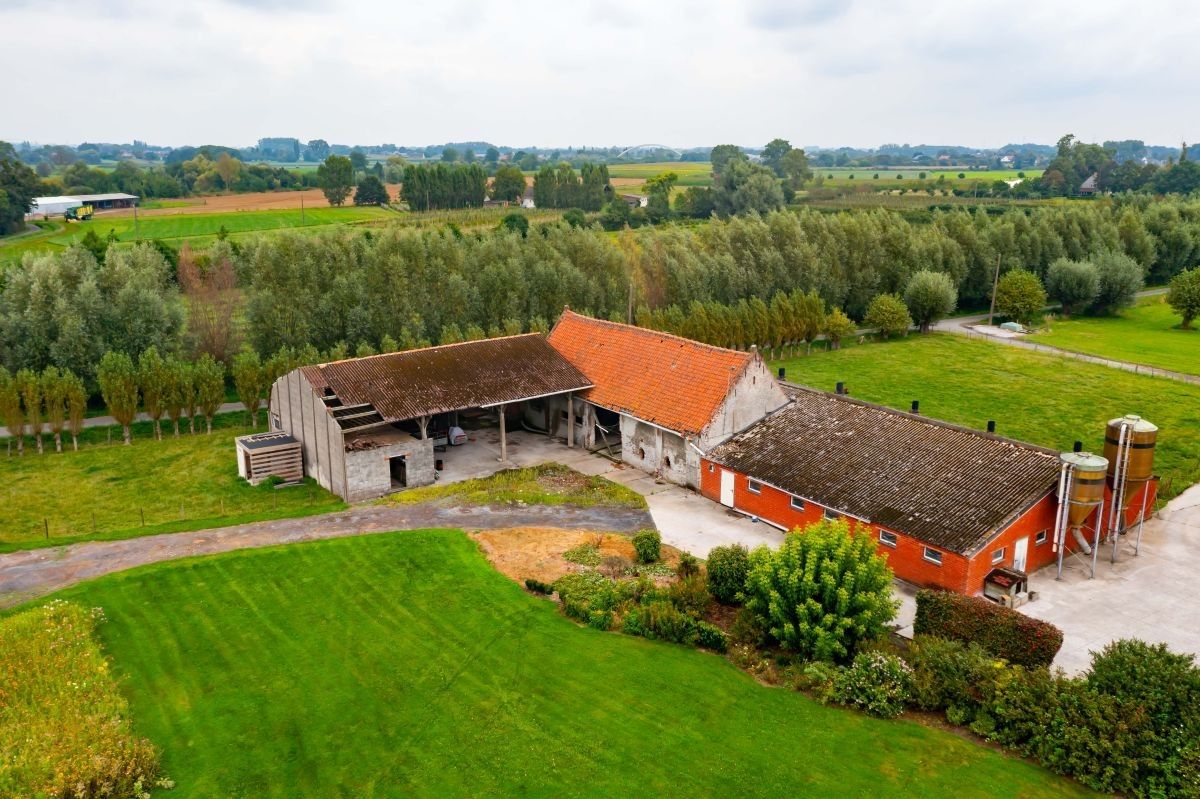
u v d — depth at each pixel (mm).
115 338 56938
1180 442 50031
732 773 20562
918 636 26281
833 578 24750
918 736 21984
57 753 20688
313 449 42750
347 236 68938
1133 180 190125
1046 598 30703
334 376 42938
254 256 61938
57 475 44438
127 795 20031
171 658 26016
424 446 41562
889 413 39375
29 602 29266
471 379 44938
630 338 48562
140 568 31859
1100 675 21656
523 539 34812
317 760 21453
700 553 34219
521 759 21266
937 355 75625
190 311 62188
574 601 28734
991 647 24984
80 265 59094
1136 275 93688
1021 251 98750
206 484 43188
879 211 98875
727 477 38969
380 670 25281
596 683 24406
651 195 152250
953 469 34406
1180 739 19531
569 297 68938
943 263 93062
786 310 73625
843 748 21391
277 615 28516
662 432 42406
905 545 31969
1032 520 32062
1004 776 20250
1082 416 56062
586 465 44719
